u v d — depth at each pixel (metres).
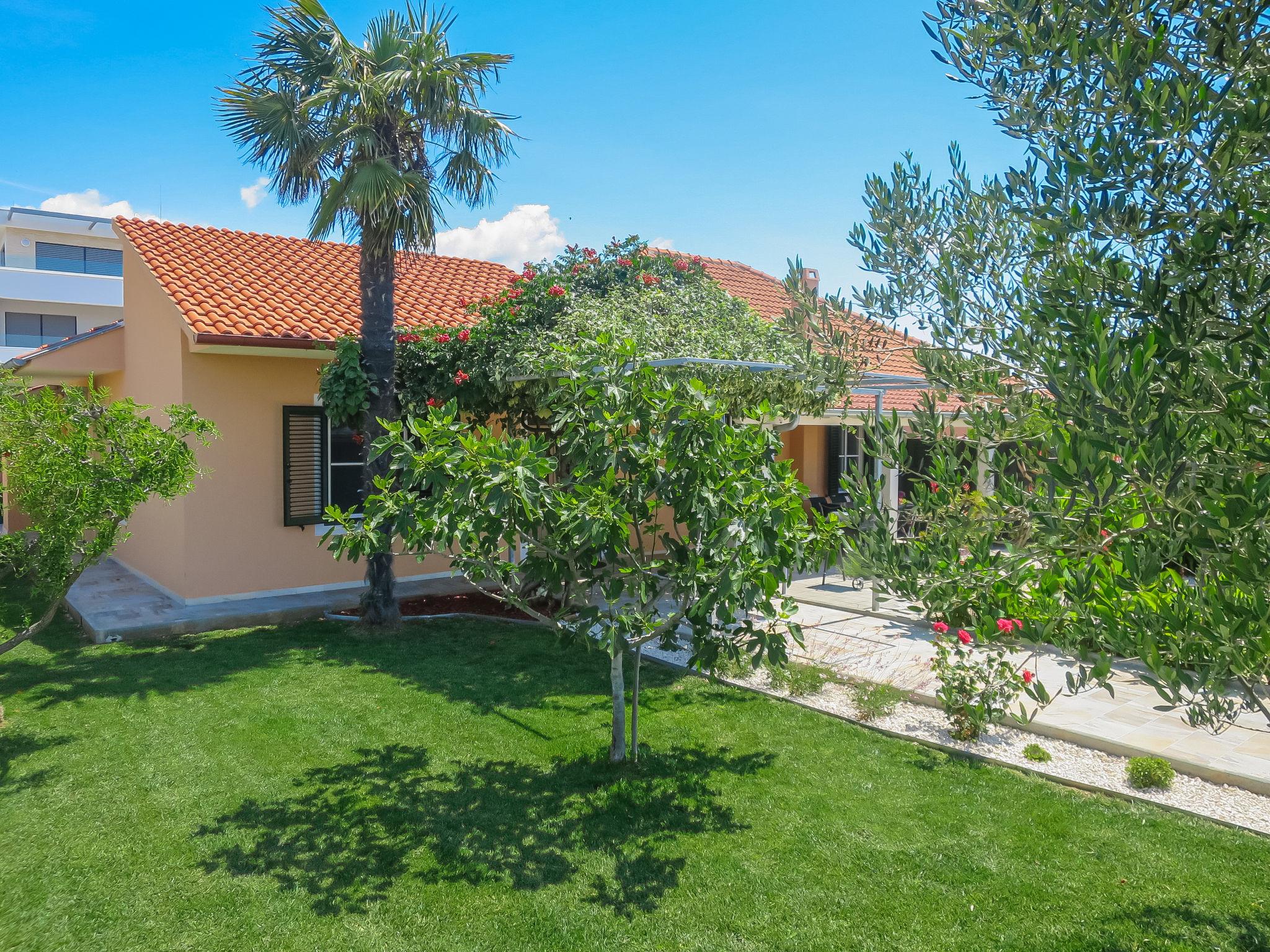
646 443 5.82
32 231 36.03
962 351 4.05
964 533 3.58
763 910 4.55
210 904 4.57
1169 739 6.82
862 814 5.70
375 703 7.92
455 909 4.55
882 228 4.45
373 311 10.37
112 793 5.92
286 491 12.34
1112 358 2.62
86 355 14.28
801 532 5.84
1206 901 4.61
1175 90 2.98
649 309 10.78
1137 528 2.90
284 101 9.70
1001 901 4.61
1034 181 3.77
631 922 4.44
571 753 6.75
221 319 11.17
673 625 6.15
